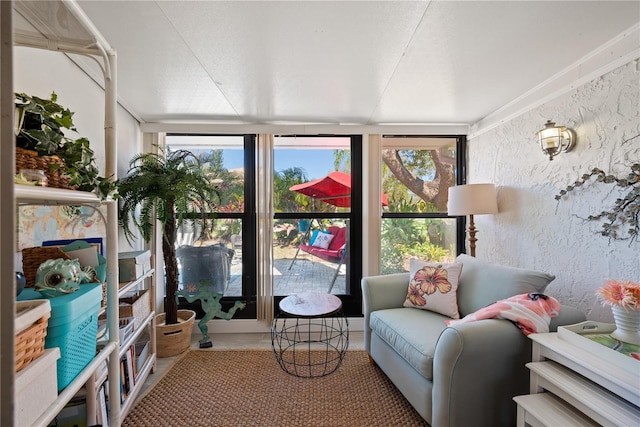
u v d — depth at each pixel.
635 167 1.42
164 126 2.62
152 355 1.99
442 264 2.03
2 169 0.48
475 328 1.28
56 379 0.78
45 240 1.33
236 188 2.92
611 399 0.97
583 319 1.40
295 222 2.97
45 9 0.89
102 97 1.90
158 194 2.01
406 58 1.64
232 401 1.70
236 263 2.91
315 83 1.94
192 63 1.68
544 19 1.33
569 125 1.80
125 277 1.68
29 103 0.86
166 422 1.53
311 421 1.54
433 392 1.33
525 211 2.16
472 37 1.46
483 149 2.68
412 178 3.02
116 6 1.21
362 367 2.08
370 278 2.13
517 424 1.18
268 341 2.56
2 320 0.48
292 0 1.19
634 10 1.29
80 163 0.98
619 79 1.51
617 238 1.53
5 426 0.48
